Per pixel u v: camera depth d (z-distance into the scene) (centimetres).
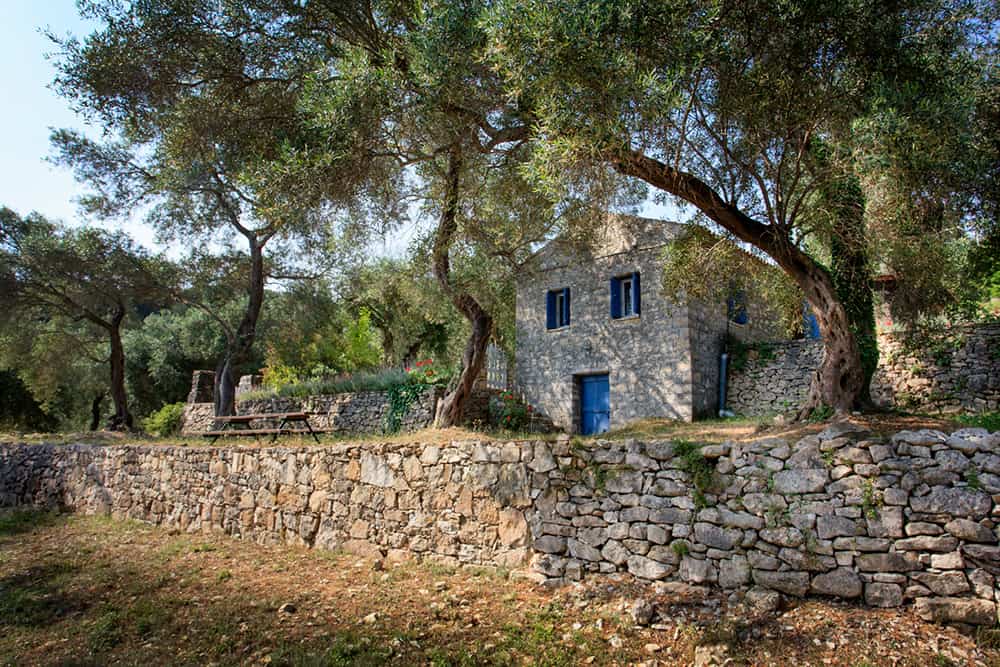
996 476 410
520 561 589
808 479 466
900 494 433
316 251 1634
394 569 644
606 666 409
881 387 1152
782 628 418
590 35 507
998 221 650
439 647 445
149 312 3288
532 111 623
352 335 2134
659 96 519
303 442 957
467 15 643
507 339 1828
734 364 1375
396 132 781
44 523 1046
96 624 527
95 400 2555
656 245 1362
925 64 566
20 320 1831
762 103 614
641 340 1364
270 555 743
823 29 564
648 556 520
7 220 1698
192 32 845
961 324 1089
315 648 451
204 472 932
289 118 884
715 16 540
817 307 693
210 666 433
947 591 406
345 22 823
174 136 932
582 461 575
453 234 967
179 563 721
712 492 502
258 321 2003
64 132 1516
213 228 1627
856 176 568
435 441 725
